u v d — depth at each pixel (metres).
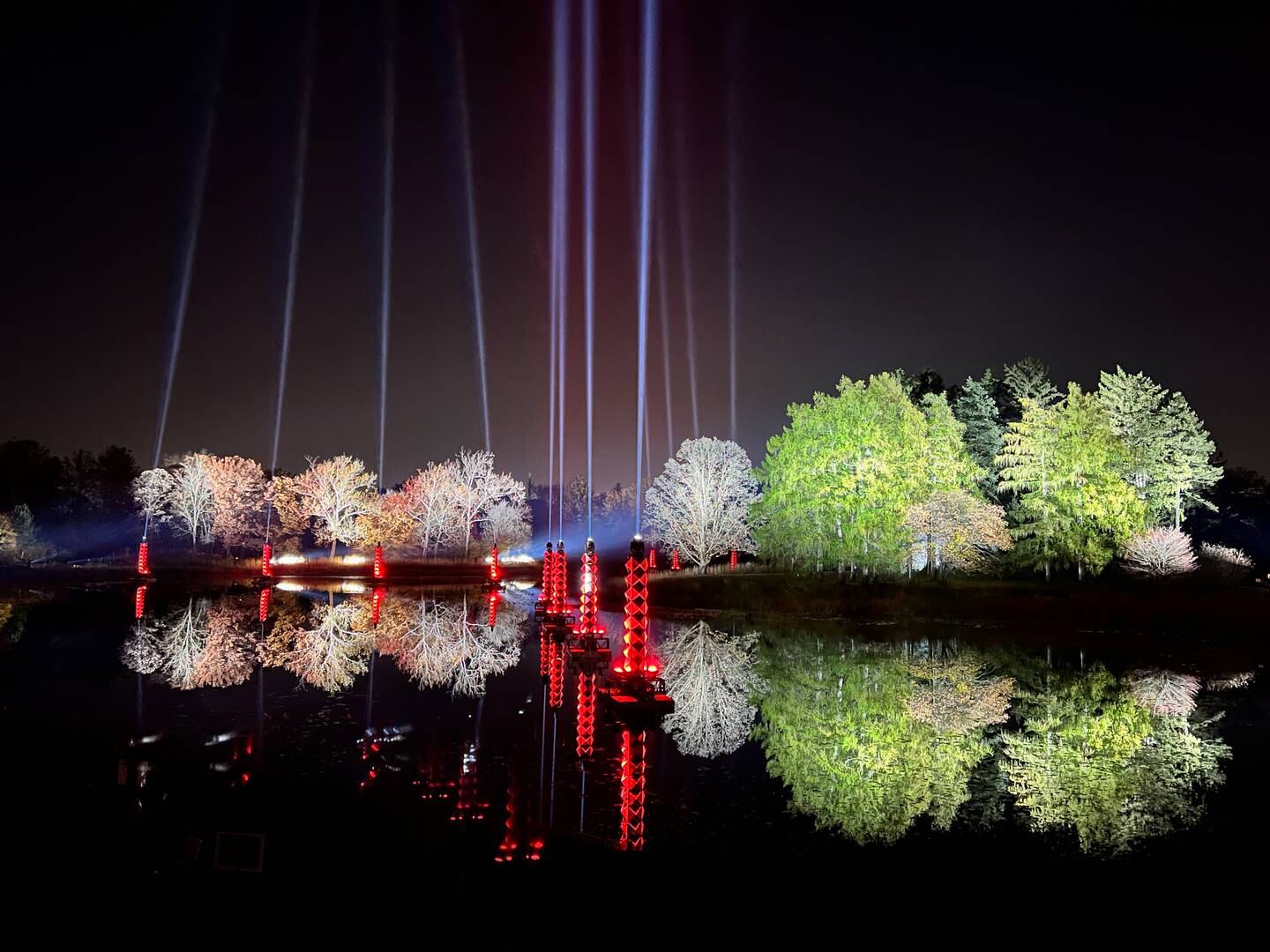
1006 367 69.56
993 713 16.41
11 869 7.67
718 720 15.38
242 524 73.38
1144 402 58.72
